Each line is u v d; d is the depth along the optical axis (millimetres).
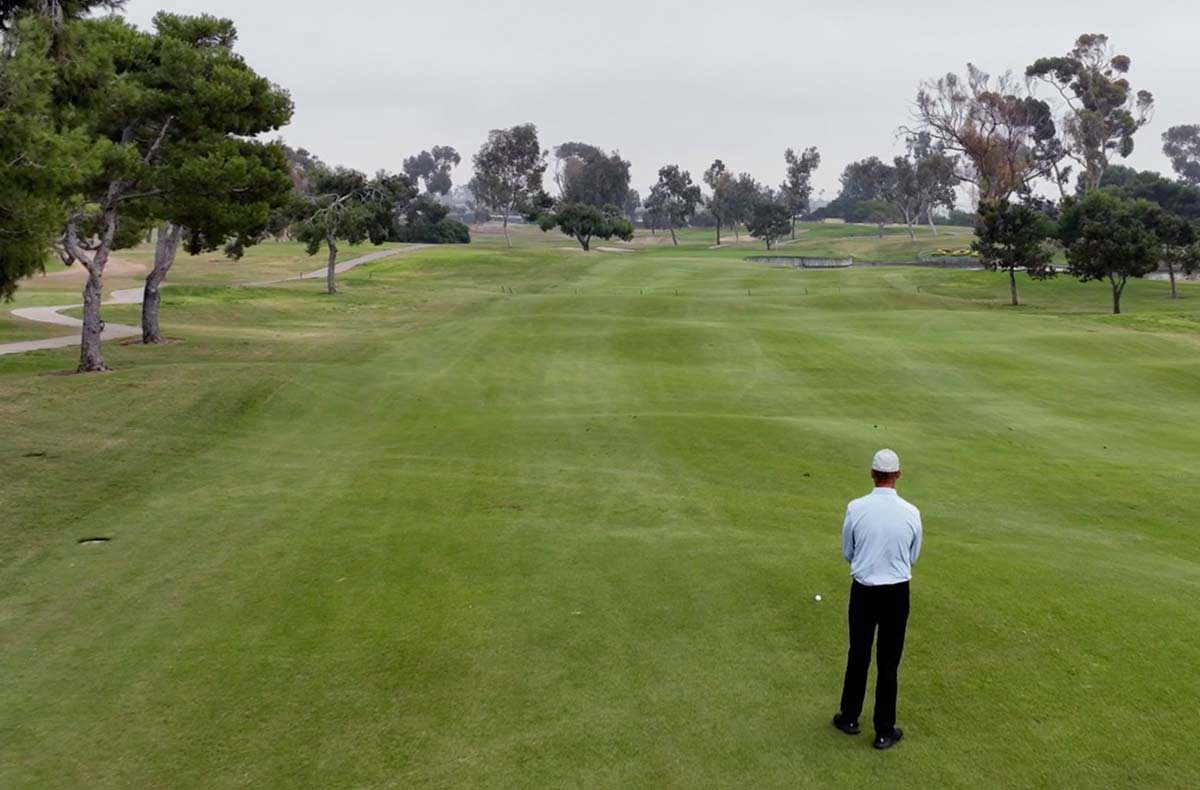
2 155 15023
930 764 6168
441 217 136500
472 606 9016
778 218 130250
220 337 37031
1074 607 8922
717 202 152625
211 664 7797
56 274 71188
